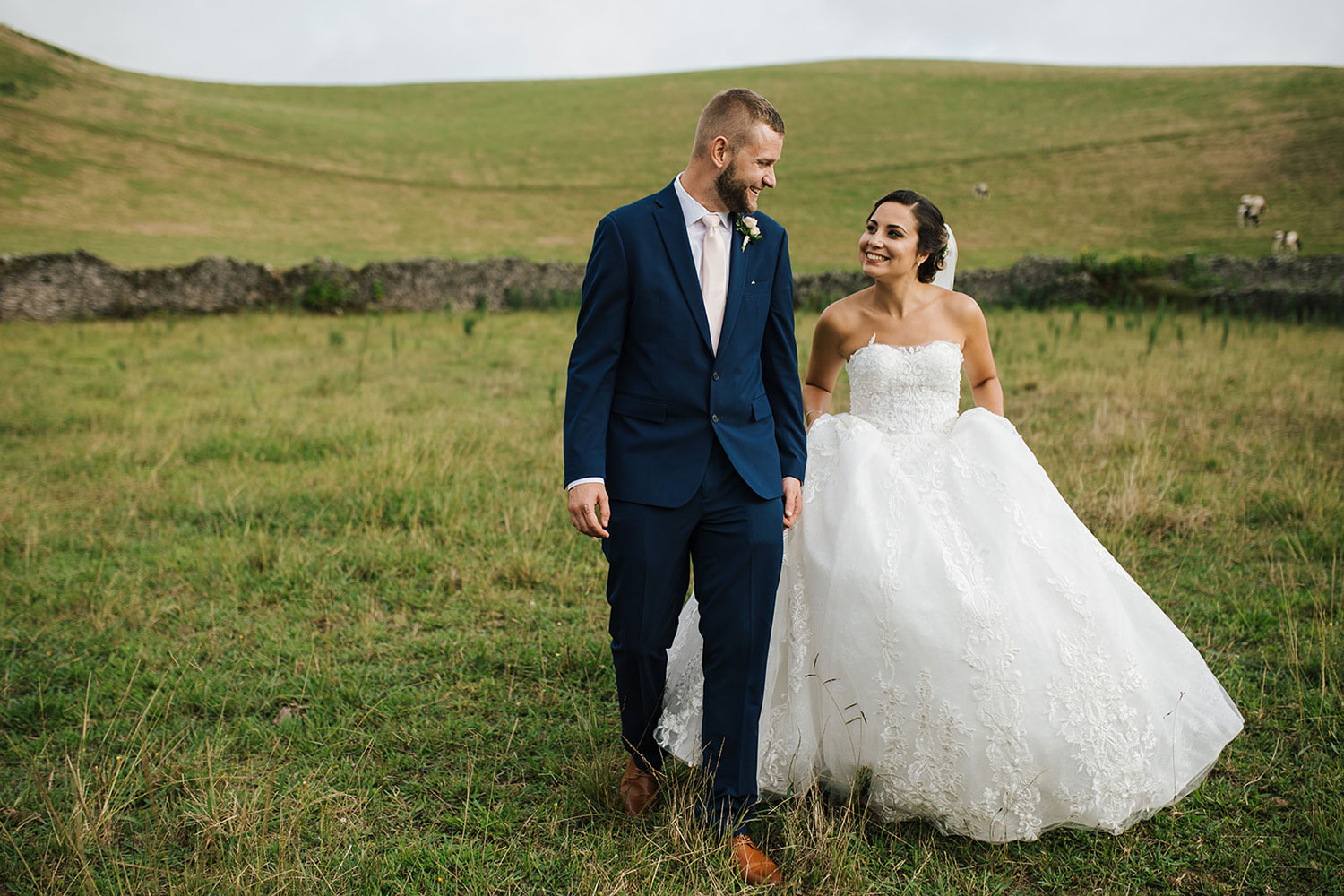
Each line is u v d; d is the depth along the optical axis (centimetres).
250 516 534
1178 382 938
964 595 249
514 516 534
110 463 649
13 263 1534
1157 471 598
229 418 803
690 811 252
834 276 1892
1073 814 254
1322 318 1627
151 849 245
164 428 761
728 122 240
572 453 244
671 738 282
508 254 2631
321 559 474
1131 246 2608
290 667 362
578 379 248
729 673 252
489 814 267
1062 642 251
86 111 3609
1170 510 525
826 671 262
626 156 4028
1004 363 1110
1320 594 408
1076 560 265
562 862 247
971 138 3975
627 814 266
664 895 226
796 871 238
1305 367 1049
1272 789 276
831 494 282
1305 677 341
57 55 4341
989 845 256
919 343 309
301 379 1028
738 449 249
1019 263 1958
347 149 3909
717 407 249
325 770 289
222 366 1101
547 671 359
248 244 2520
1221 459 638
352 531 517
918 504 269
